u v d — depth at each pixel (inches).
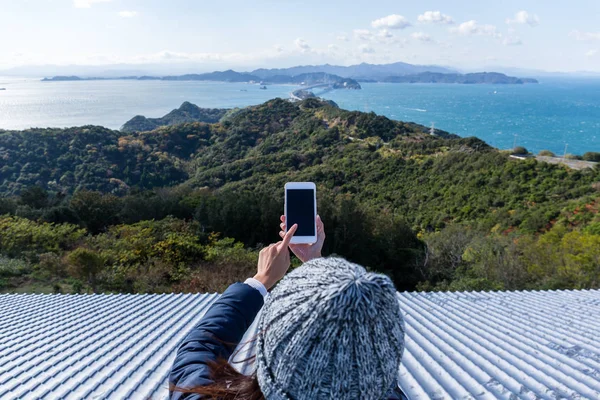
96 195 1060.5
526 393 135.9
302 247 64.9
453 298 282.5
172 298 305.1
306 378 28.7
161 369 168.6
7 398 150.0
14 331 241.6
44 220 927.7
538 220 996.6
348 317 28.1
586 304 267.6
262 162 2395.4
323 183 1876.2
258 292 46.2
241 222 923.4
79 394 149.0
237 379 36.3
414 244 874.1
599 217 914.7
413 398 129.6
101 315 267.9
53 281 585.0
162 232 775.1
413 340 187.0
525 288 493.4
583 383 146.9
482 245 668.1
